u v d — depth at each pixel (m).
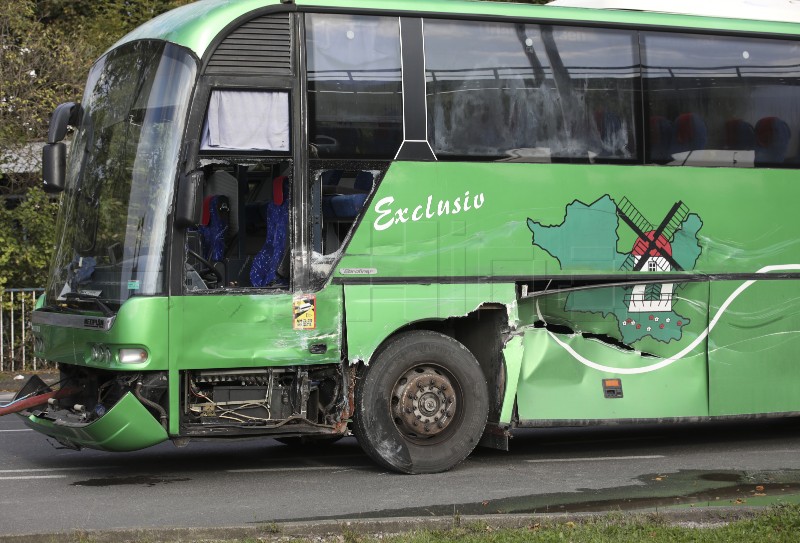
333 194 11.04
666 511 8.66
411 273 11.22
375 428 11.09
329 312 10.91
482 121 11.63
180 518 9.04
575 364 12.09
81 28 25.41
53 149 11.51
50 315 11.27
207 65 10.70
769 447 13.23
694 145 12.61
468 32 11.70
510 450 13.09
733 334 12.70
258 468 11.70
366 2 11.31
